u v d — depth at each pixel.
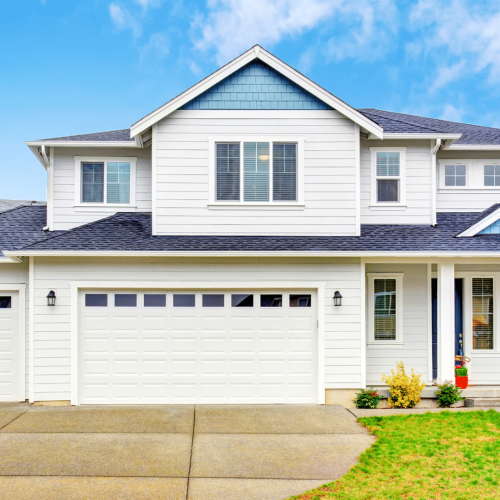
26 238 10.52
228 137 10.01
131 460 6.21
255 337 9.31
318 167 10.05
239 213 10.01
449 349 9.38
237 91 10.09
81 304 9.14
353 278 9.34
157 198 9.92
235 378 9.24
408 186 11.00
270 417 8.23
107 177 11.35
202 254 8.96
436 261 9.54
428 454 6.42
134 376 9.15
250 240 9.67
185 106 10.04
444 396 9.05
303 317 9.37
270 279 9.32
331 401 9.15
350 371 9.19
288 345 9.33
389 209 10.96
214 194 9.98
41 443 6.79
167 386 9.17
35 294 8.99
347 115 9.91
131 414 8.35
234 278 9.30
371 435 7.29
